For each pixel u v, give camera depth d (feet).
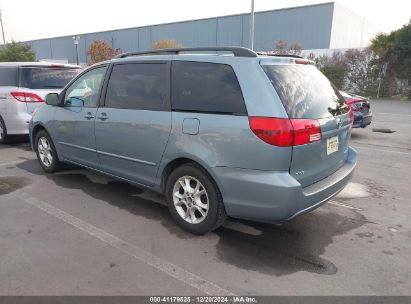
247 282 9.50
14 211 13.75
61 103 16.62
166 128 11.94
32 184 16.84
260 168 10.07
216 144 10.71
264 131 9.84
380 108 55.72
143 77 13.08
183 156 11.56
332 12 106.01
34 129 18.70
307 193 10.36
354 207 14.70
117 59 14.35
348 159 13.53
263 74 10.32
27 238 11.63
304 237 12.03
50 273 9.71
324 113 11.22
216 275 9.77
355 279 9.71
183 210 12.36
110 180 17.49
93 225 12.66
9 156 22.20
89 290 9.04
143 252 10.89
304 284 9.45
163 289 9.15
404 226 13.01
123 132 13.47
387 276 9.87
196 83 11.52
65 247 11.10
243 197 10.49
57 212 13.71
